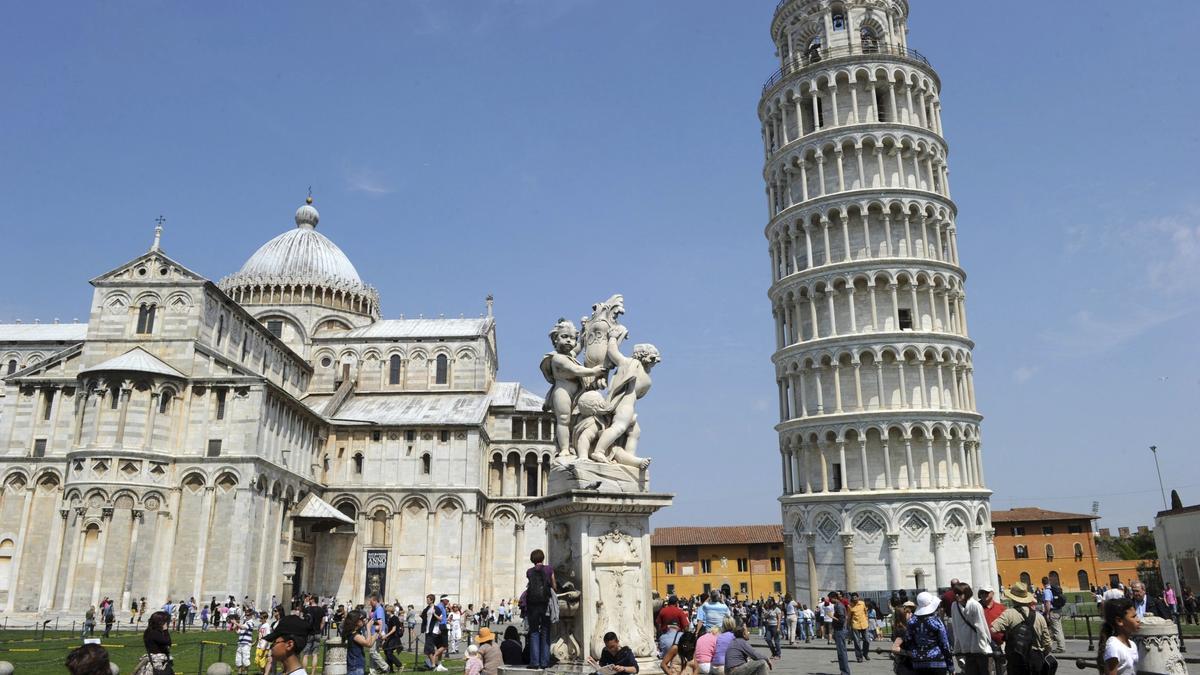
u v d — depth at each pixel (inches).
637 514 526.6
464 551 3134.8
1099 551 4820.4
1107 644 437.1
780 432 2824.8
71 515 2316.7
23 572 2425.0
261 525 2593.5
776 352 2878.9
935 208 2807.6
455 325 3922.2
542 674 466.0
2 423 2576.3
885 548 2456.9
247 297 3727.9
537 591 485.1
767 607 1877.5
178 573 2420.0
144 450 2432.3
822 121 2945.4
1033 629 611.2
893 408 2581.2
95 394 2437.3
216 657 1424.7
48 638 1774.1
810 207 2827.3
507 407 3516.2
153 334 2637.8
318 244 3961.6
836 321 2728.8
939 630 613.0
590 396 542.9
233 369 2605.8
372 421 3280.0
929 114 3004.4
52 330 3572.8
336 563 3122.5
